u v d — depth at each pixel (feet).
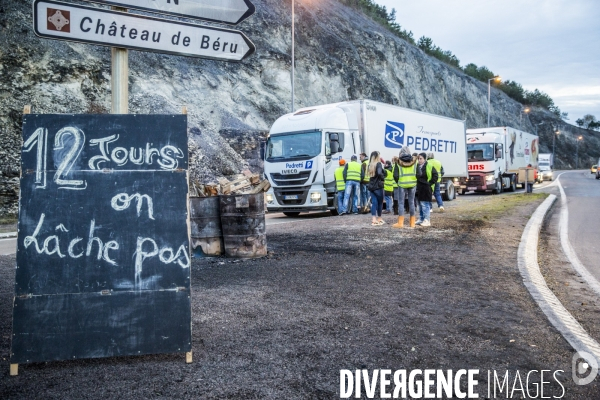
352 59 146.10
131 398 10.46
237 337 14.19
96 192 12.82
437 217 47.44
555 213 57.26
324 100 125.90
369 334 14.53
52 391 10.82
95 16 14.20
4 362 12.50
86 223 12.65
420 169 39.50
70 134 12.88
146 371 11.87
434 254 27.61
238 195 26.35
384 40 174.81
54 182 12.66
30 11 72.69
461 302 18.11
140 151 13.19
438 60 250.16
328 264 24.72
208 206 27.09
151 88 85.46
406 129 65.21
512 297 18.89
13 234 43.16
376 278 21.72
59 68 70.33
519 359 12.92
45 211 12.51
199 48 16.05
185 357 12.73
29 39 69.82
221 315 16.22
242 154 88.58
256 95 106.63
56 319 12.17
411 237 33.88
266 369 11.97
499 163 96.63
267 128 101.91
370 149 58.49
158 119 13.41
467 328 15.23
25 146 12.63
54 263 12.36
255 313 16.44
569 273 25.43
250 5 17.06
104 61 77.97
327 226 41.06
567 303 19.34
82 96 71.51
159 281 12.73
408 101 173.06
